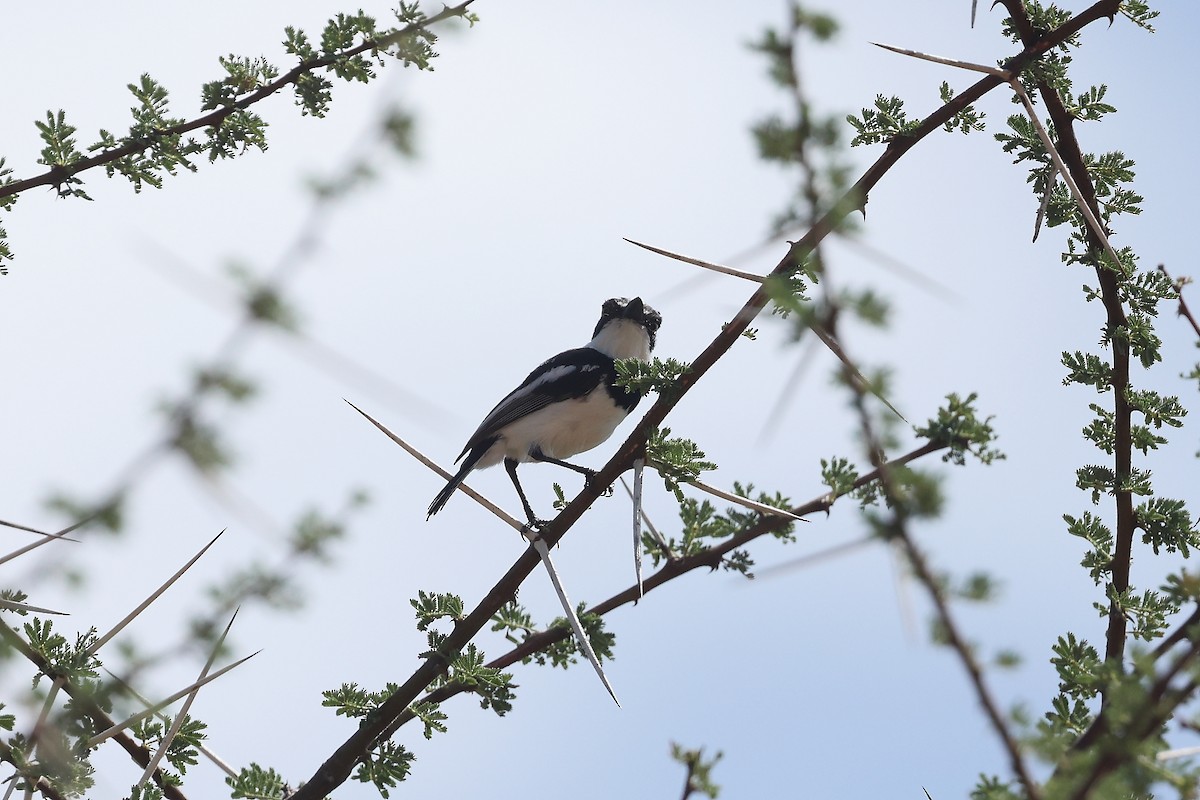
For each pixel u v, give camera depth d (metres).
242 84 10.06
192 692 6.53
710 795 6.10
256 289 3.80
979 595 5.01
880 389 5.00
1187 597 6.29
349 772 9.88
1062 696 7.34
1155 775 5.07
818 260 4.80
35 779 6.78
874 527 5.06
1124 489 10.18
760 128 4.68
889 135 10.40
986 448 7.27
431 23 7.41
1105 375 10.54
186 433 3.92
